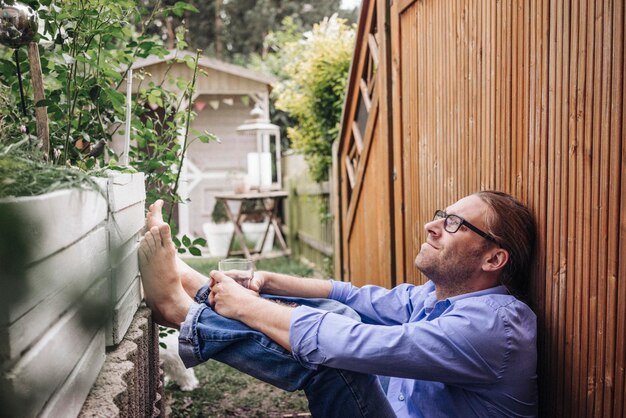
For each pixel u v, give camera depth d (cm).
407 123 293
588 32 146
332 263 641
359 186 412
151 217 203
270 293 230
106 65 210
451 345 163
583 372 154
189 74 916
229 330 178
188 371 335
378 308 229
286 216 891
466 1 219
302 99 619
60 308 106
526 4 176
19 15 161
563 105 158
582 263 152
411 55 284
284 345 173
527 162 178
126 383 142
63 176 113
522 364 166
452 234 183
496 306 168
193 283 218
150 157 261
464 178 224
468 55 218
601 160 142
